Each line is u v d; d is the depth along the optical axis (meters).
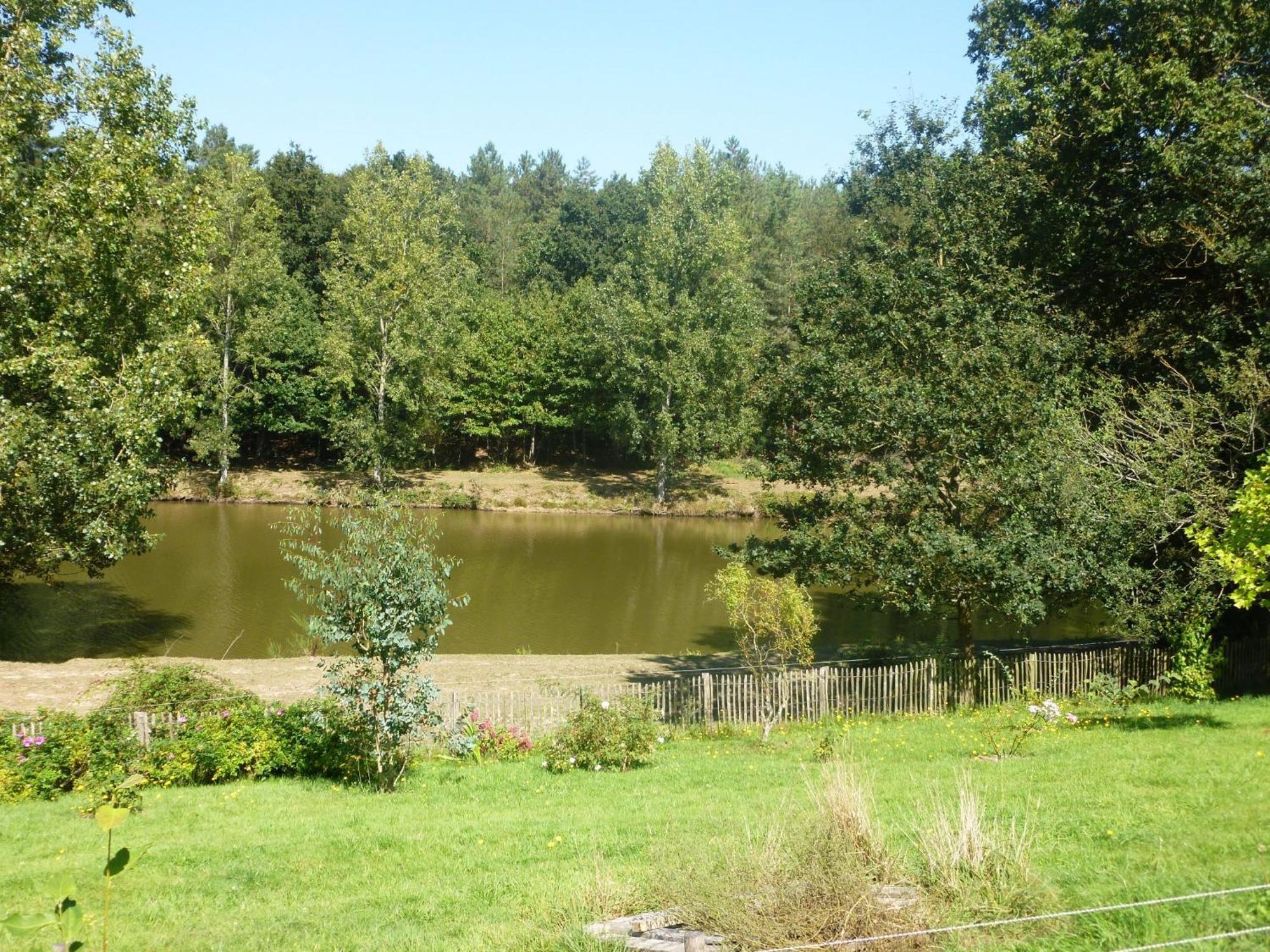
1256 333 21.59
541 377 70.00
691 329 60.34
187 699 15.45
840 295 21.98
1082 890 6.70
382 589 13.88
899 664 21.08
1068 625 33.03
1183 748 13.37
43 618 31.08
